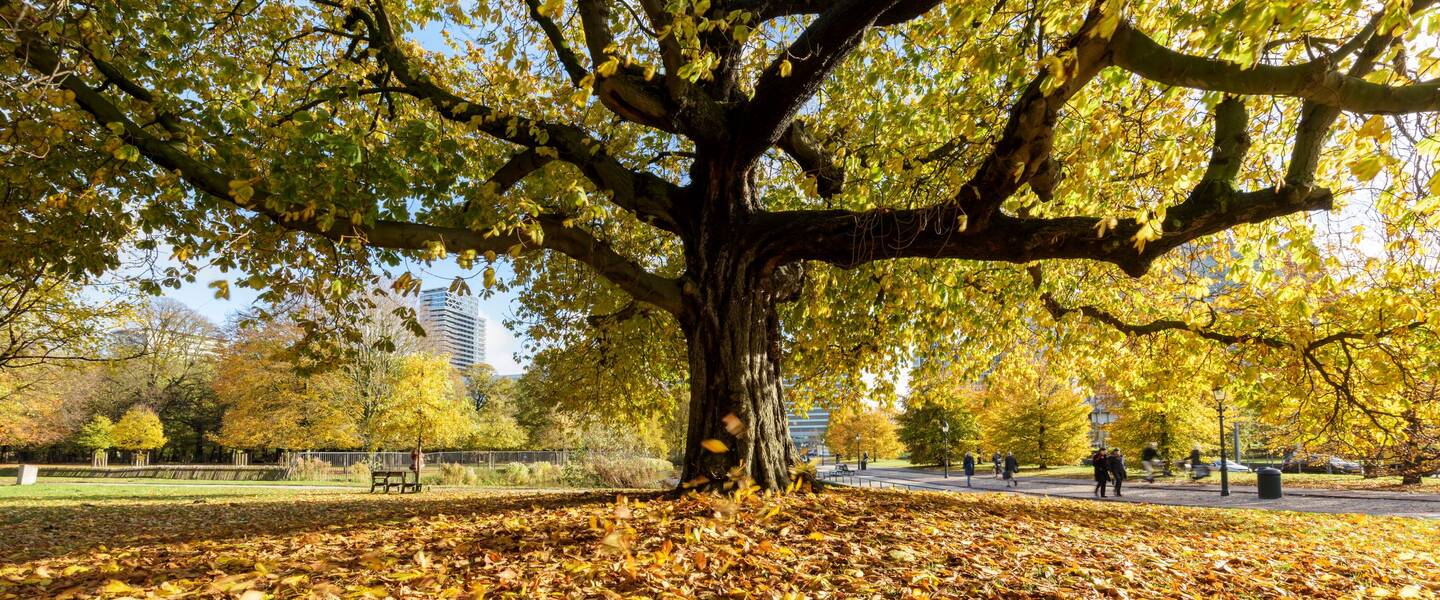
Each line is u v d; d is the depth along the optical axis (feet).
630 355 46.88
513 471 94.53
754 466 26.17
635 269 27.09
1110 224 17.62
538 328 48.98
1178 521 32.22
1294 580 18.92
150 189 27.22
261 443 126.52
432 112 34.99
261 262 27.71
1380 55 16.25
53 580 15.55
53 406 128.26
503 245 24.71
